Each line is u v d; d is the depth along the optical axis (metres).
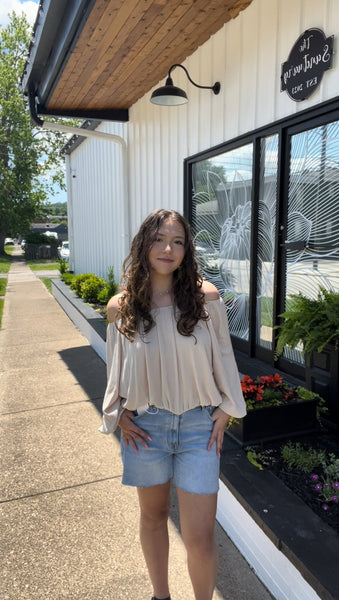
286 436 2.62
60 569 2.13
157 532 1.79
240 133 4.34
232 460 2.39
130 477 1.70
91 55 4.72
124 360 1.67
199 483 1.59
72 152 12.95
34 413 4.04
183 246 1.59
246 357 4.49
